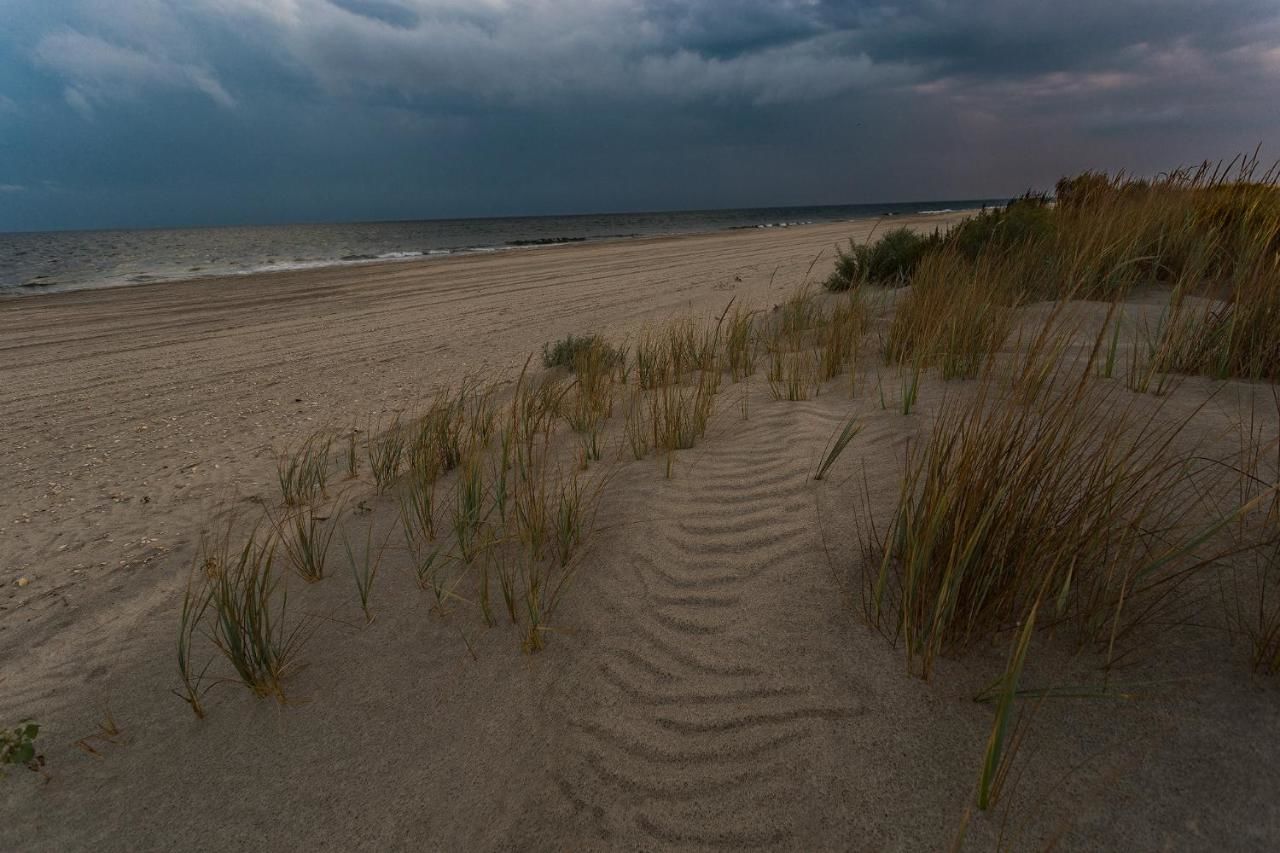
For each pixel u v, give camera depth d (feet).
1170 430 10.00
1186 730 5.53
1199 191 23.18
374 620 8.61
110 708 7.43
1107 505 6.93
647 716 6.71
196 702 7.34
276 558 10.42
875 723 6.14
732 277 46.80
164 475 14.82
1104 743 5.56
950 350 14.39
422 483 12.02
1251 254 17.35
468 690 7.32
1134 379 12.53
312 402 20.45
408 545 10.39
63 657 8.43
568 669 7.47
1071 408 7.43
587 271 57.88
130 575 10.39
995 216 28.04
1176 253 20.16
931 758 5.73
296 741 6.83
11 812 6.24
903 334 16.97
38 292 55.83
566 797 5.98
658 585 8.70
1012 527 6.65
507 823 5.79
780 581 8.34
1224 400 11.27
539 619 8.30
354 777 6.36
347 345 29.40
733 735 6.33
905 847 5.10
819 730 6.19
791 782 5.77
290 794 6.24
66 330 35.53
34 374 25.66
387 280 57.00
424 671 7.66
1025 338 15.85
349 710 7.17
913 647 6.74
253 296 48.32
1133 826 4.94
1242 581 6.80
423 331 32.12
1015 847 4.94
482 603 8.52
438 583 9.27
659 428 14.14
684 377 18.67
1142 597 6.80
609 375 18.80
